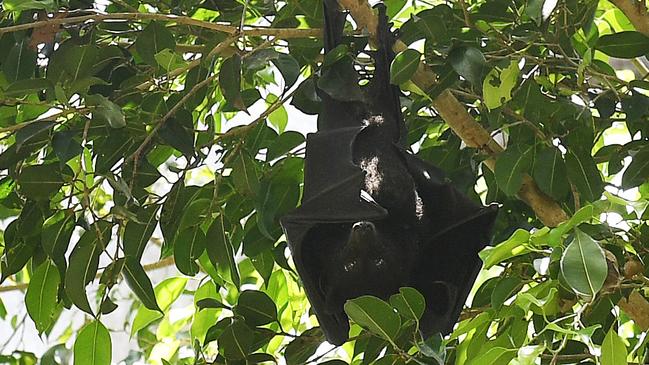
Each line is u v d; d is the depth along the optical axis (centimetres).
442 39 598
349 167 530
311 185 541
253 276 809
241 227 657
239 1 695
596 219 527
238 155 595
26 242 598
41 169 556
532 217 679
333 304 549
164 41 586
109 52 605
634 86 604
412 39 611
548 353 536
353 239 520
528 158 576
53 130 608
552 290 478
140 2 675
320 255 555
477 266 560
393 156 556
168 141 581
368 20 595
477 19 644
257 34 593
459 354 550
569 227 464
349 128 552
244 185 591
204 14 745
